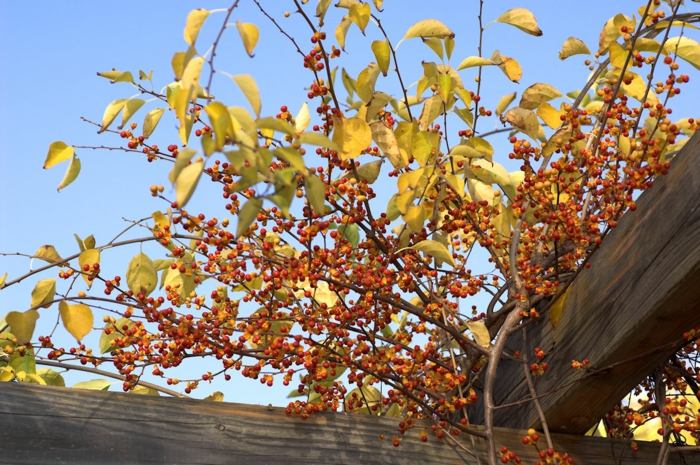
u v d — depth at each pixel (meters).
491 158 2.75
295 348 2.50
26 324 2.31
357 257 2.76
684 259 2.28
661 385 2.82
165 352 2.55
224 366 2.61
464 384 3.10
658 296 2.36
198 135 2.41
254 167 1.79
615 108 2.76
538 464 2.54
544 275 2.94
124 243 2.53
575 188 2.78
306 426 2.45
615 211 2.63
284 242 2.85
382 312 2.75
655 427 3.17
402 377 2.63
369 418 2.53
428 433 2.58
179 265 2.61
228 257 2.52
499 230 3.06
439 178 2.71
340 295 2.70
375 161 2.61
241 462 2.32
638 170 2.50
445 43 2.78
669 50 2.74
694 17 2.83
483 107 3.00
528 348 2.96
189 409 2.34
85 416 2.22
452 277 3.07
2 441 2.12
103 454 2.19
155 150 2.54
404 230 2.69
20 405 2.17
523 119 2.75
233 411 2.39
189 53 1.81
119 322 2.90
